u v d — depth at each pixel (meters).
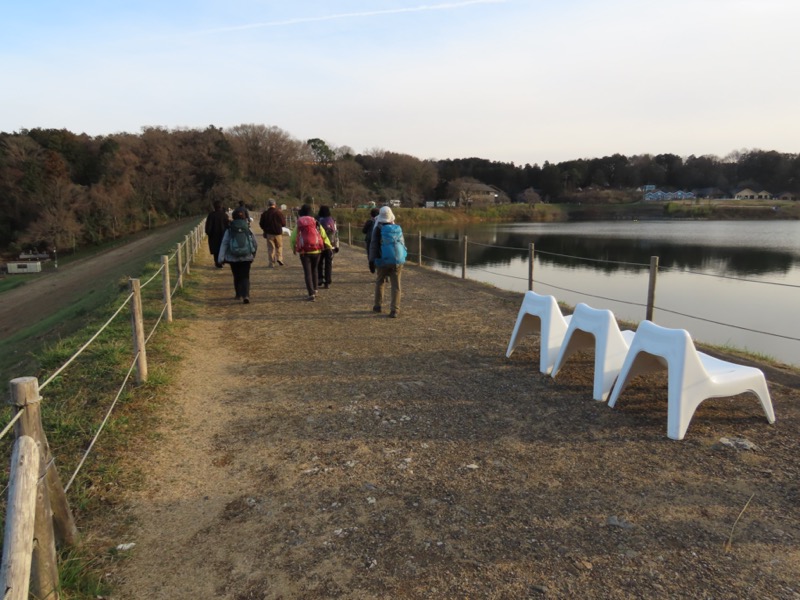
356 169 89.12
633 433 4.05
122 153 61.91
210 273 13.38
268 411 4.61
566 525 2.94
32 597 2.24
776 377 5.24
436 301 9.57
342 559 2.69
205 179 66.44
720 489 3.27
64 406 4.39
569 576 2.53
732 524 2.92
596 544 2.77
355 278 12.45
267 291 10.73
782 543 2.75
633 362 4.39
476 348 6.45
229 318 8.31
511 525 2.95
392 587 2.48
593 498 3.20
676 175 123.62
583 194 105.31
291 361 6.05
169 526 3.00
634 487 3.31
